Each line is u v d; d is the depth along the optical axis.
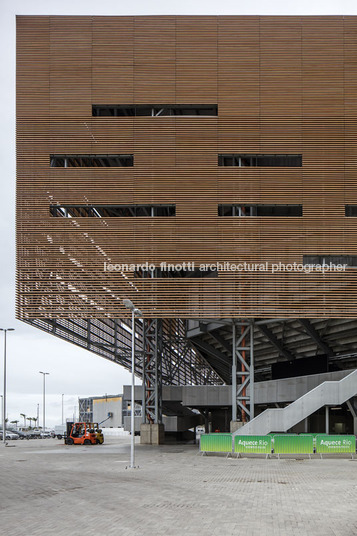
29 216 34.25
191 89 35.00
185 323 49.97
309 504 13.72
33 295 33.66
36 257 33.94
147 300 33.50
